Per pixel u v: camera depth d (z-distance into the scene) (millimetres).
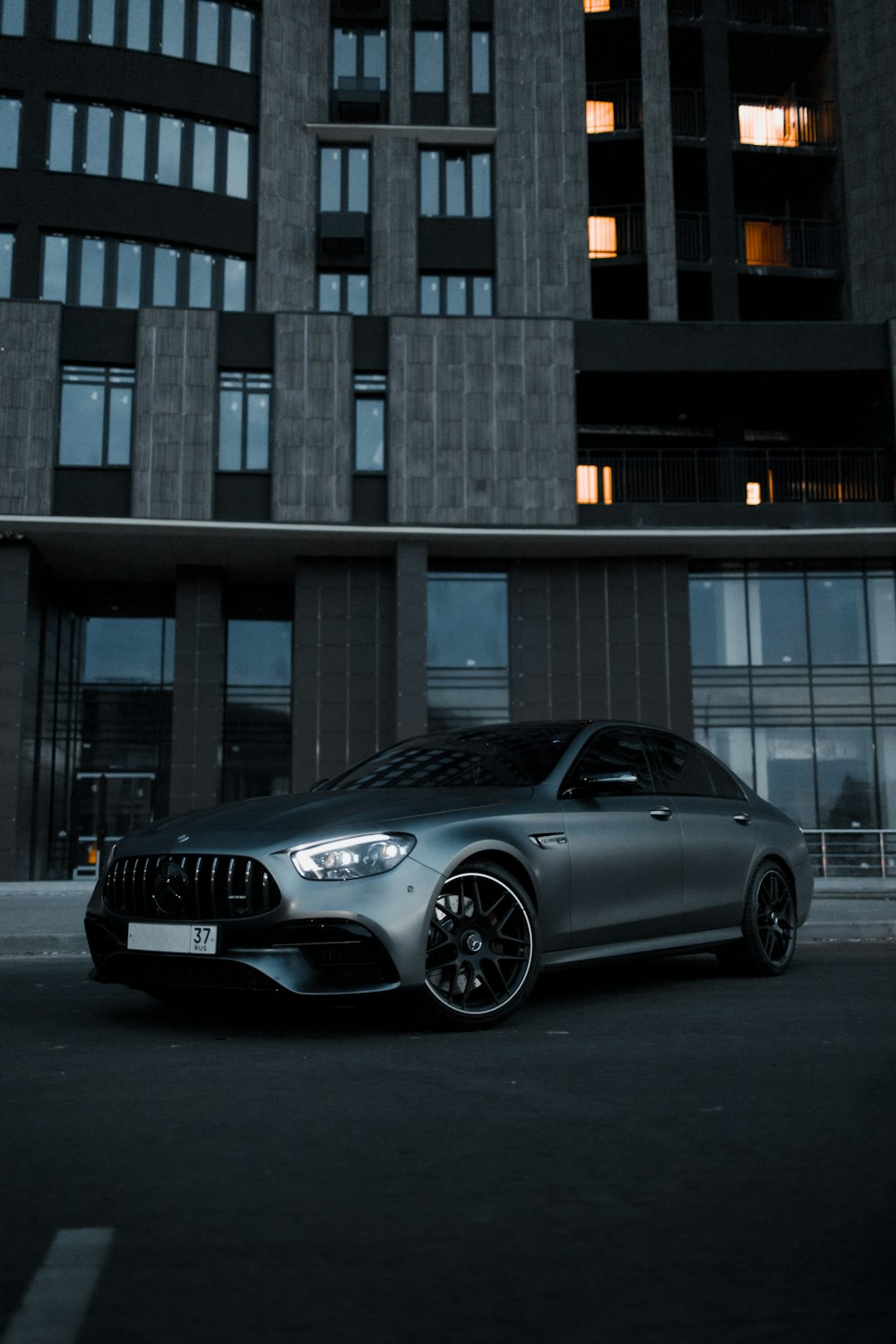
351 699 24172
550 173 26062
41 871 24250
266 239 25406
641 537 23734
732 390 25547
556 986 6254
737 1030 4723
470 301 25844
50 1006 5590
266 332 23797
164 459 23000
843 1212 2506
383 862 4660
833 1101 3496
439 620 24703
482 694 24453
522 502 23547
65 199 24578
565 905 5340
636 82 28641
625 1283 2133
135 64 25219
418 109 26500
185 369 23359
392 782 5832
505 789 5504
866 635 25172
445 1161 2896
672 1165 2857
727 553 24938
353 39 26859
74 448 22969
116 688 25844
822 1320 1973
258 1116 3357
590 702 24469
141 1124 3273
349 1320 1979
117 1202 2598
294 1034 4754
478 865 4918
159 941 4707
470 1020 4789
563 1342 1894
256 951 4504
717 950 6395
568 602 24828
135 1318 1984
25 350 23062
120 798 25469
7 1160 2918
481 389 23875
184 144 25406
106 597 26188
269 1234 2389
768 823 6855
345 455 23422
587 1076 3879
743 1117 3309
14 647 23016
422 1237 2365
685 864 6062
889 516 23875
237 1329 1943
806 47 28188
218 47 25953
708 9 27312
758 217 27375
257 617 26531
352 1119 3312
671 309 25547
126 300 24719
